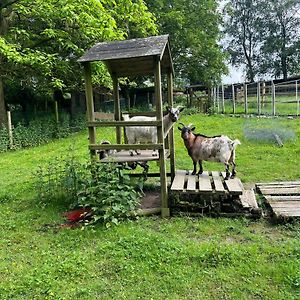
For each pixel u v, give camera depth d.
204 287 3.22
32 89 16.30
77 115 18.30
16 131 13.40
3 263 3.81
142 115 6.59
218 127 13.44
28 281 3.41
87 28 11.92
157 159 5.41
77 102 20.66
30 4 12.12
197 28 23.14
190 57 23.27
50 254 3.98
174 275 3.42
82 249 4.07
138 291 3.21
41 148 12.27
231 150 5.50
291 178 6.75
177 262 3.63
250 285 3.21
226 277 3.35
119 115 6.51
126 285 3.31
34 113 18.41
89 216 4.91
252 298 3.05
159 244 3.99
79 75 14.50
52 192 5.98
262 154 8.76
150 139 6.27
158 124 4.95
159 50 4.75
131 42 5.32
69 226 4.75
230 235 4.32
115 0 13.09
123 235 4.31
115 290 3.23
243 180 6.74
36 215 5.25
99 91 16.55
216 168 7.59
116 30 12.78
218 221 4.75
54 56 12.95
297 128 11.88
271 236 4.25
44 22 13.45
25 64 12.67
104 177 4.99
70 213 5.16
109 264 3.66
